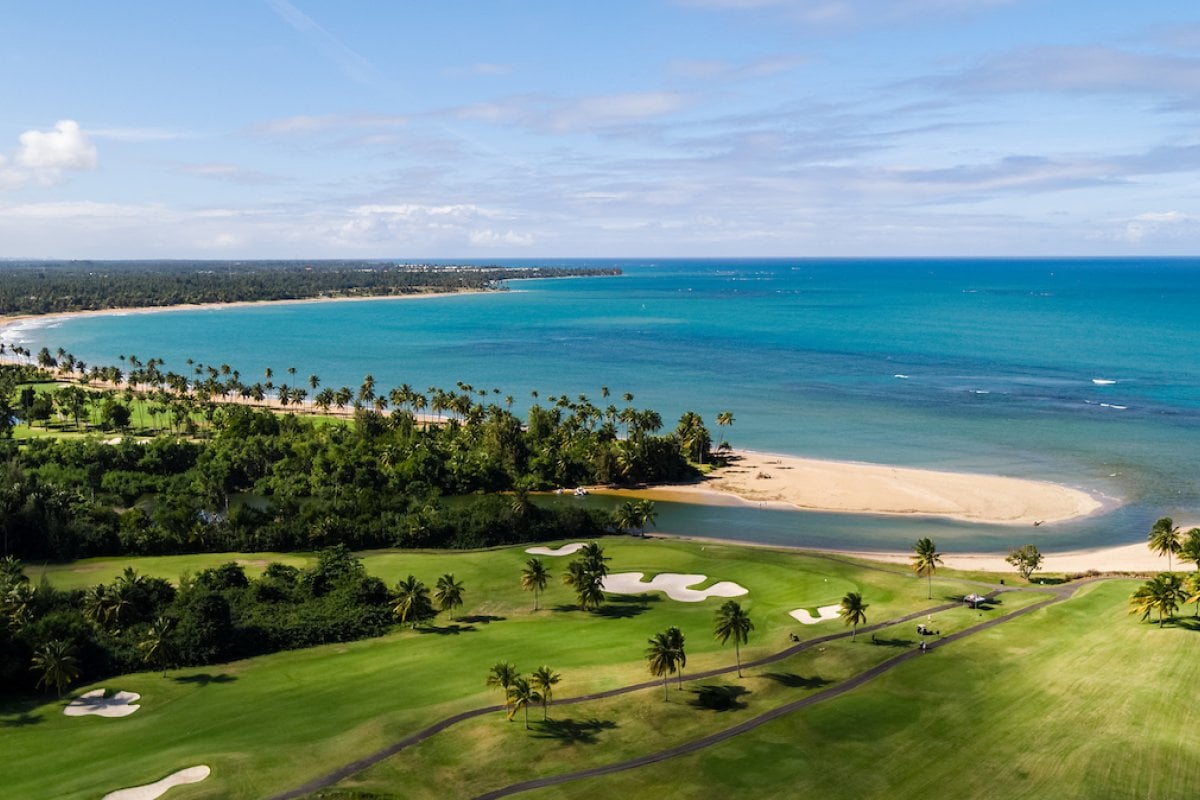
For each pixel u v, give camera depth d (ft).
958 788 185.98
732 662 249.34
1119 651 254.88
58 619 247.29
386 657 259.19
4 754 198.90
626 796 182.50
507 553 364.79
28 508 349.41
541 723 211.20
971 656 253.24
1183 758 197.06
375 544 378.32
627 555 360.28
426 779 187.93
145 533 359.05
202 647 256.73
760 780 188.24
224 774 187.11
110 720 219.41
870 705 222.07
